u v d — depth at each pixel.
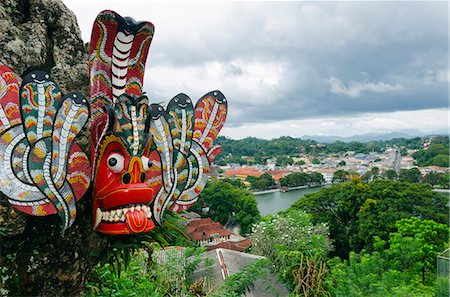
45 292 3.79
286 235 12.73
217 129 4.51
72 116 3.33
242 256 9.18
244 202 32.66
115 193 3.40
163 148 3.82
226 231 27.59
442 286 7.26
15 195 3.08
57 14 4.27
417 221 20.72
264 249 12.93
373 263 11.07
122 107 3.46
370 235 24.17
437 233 20.22
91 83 3.64
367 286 9.39
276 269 7.73
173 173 4.04
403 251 16.33
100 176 3.46
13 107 3.08
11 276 3.73
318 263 8.18
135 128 3.48
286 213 17.06
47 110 3.22
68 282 3.89
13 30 3.82
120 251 3.92
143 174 3.54
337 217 27.44
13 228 3.48
